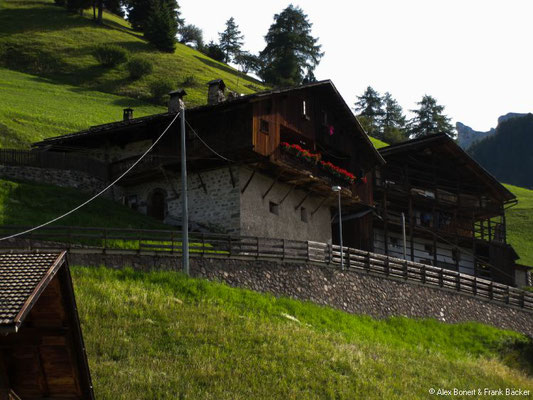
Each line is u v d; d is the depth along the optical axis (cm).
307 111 3978
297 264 3338
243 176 3681
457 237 5019
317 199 4256
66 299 1312
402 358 2916
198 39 12600
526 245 6856
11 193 3341
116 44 9256
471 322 3897
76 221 3272
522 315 4247
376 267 3675
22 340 1337
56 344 1343
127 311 2458
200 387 2108
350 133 4347
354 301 3472
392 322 3522
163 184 3897
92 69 8194
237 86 9012
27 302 1166
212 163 3694
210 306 2736
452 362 3094
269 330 2642
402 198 4816
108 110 6819
